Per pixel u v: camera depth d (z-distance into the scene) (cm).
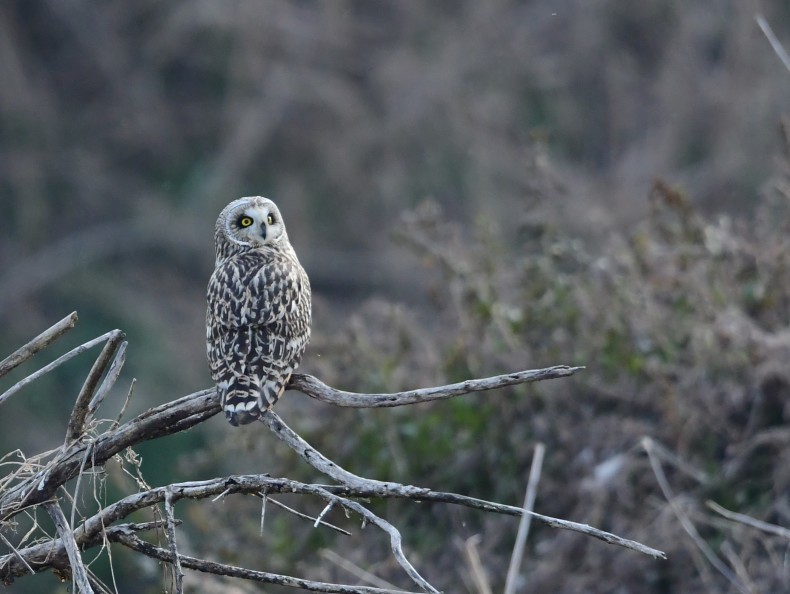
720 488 1098
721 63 2962
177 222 3052
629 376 1167
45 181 3147
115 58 3269
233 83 3169
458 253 1301
